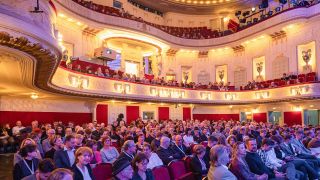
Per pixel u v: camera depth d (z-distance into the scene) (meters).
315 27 22.69
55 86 13.33
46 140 7.64
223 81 30.14
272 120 25.72
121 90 20.16
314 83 21.05
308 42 23.16
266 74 26.81
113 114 22.31
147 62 29.66
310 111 22.67
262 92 25.14
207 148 7.11
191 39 29.95
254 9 31.64
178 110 27.19
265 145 6.90
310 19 22.89
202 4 31.78
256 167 5.76
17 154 5.22
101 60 22.67
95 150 6.77
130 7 29.39
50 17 8.08
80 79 16.44
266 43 26.88
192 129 11.80
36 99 17.64
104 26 22.48
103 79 18.64
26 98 17.12
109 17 22.75
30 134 7.43
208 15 33.81
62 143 6.37
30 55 7.22
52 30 8.40
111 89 19.34
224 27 33.25
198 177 5.95
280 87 23.50
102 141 7.28
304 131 10.74
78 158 4.50
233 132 10.48
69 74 15.42
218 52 30.59
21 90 13.73
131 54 27.67
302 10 23.06
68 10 19.47
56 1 17.89
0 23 5.28
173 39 28.70
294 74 24.17
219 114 29.12
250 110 27.81
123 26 23.41
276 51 25.91
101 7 24.53
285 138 8.32
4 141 13.67
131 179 4.33
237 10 32.97
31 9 6.51
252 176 5.14
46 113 18.09
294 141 8.47
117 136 10.46
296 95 22.12
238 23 32.44
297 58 24.03
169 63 30.00
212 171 4.55
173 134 9.99
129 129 10.98
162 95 23.70
